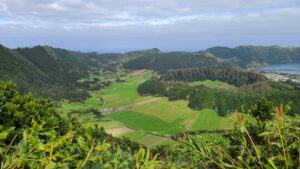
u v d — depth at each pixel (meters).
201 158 2.21
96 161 1.83
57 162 1.85
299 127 2.12
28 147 1.76
